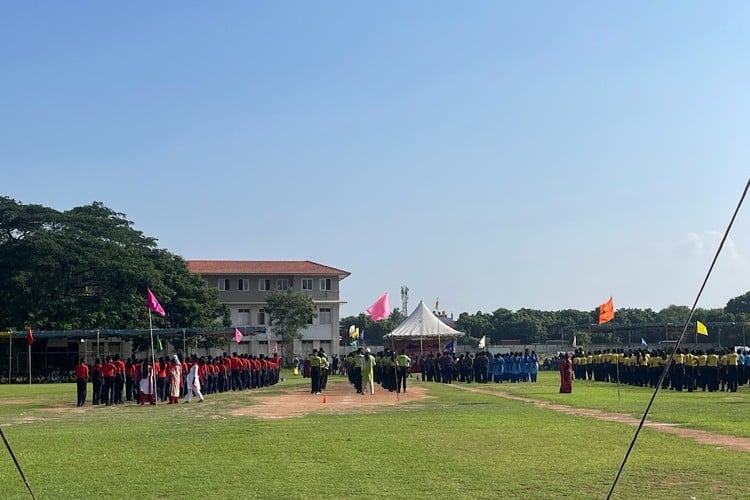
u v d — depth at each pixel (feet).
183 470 48.03
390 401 110.83
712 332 283.79
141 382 114.01
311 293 325.83
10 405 116.37
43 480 45.06
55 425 80.33
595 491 40.57
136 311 239.91
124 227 263.90
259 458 52.65
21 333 209.56
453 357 180.55
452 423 74.38
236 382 149.89
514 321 387.75
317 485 42.65
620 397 112.27
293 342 318.86
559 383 166.71
